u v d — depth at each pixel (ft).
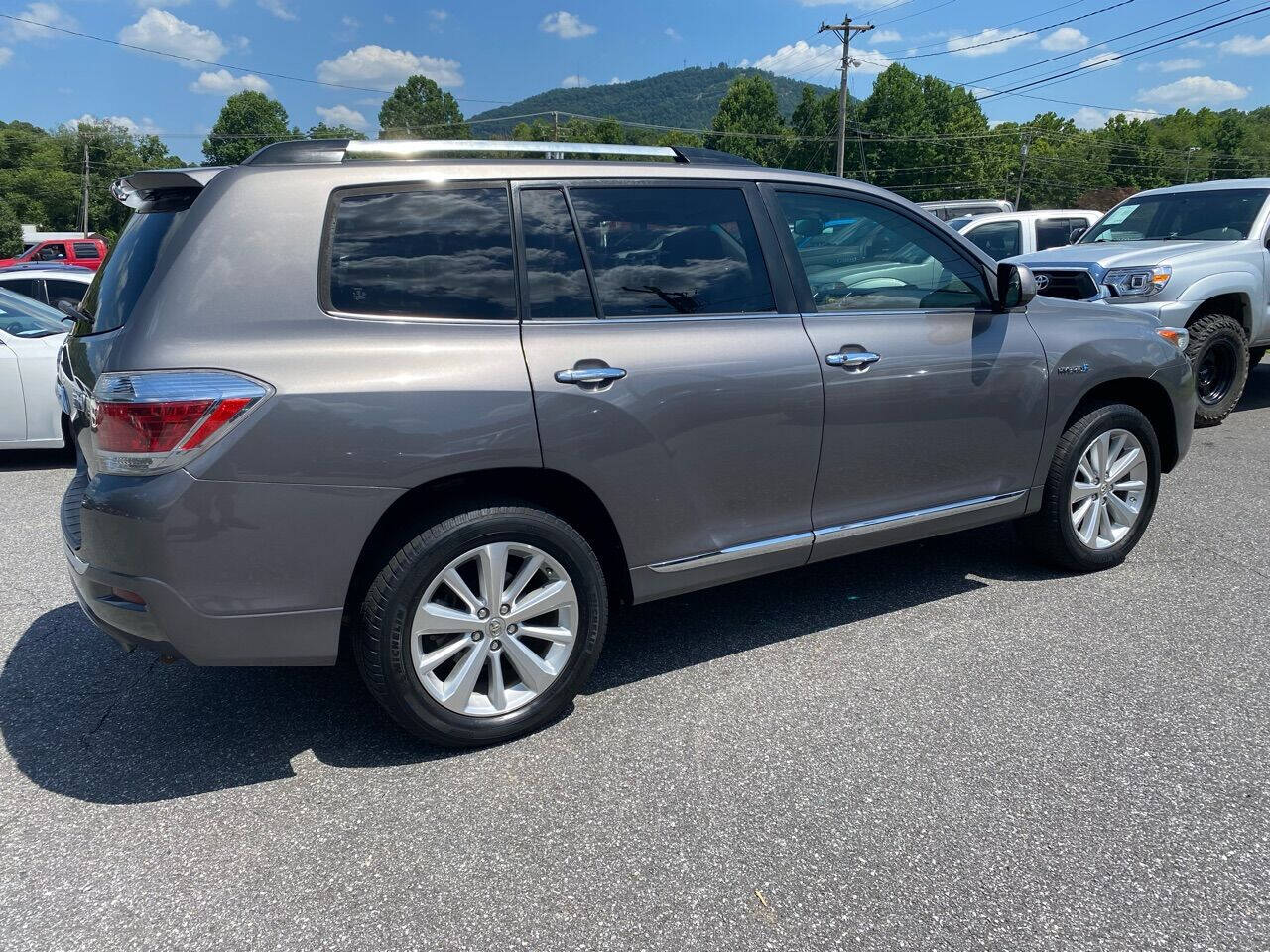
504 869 7.89
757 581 14.55
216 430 8.11
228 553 8.30
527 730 9.99
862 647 12.08
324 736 10.12
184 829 8.49
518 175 9.84
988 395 12.53
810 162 267.80
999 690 10.83
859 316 11.62
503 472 9.46
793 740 9.86
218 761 9.64
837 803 8.73
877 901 7.45
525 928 7.20
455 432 8.91
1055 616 12.91
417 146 9.65
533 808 8.75
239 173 8.87
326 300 8.79
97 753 9.82
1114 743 9.68
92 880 7.80
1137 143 325.83
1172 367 14.47
